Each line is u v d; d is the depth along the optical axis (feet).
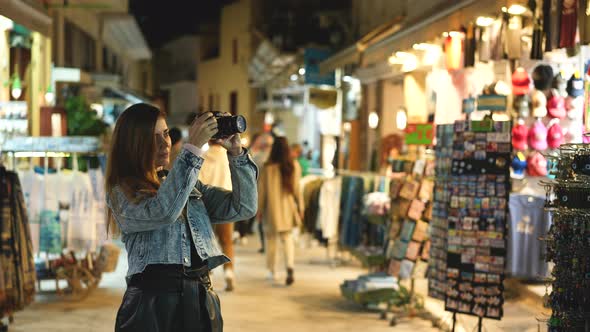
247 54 118.83
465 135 21.02
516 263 25.66
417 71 32.58
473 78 27.30
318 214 37.88
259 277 33.19
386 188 32.14
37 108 34.27
